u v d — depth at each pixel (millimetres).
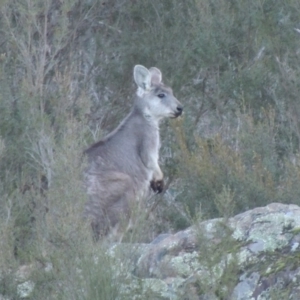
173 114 15789
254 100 18656
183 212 16156
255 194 14562
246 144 16109
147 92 15789
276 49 19172
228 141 17859
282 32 19203
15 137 15789
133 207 11672
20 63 18062
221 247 9641
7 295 10562
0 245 11039
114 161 14992
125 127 15555
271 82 18781
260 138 16062
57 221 11047
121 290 9859
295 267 9625
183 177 15508
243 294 9539
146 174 15438
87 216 13508
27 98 16016
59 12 19078
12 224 11875
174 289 9719
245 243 10062
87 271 9953
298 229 10094
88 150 14961
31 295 10359
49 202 11219
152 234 15797
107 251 10578
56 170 11594
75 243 10398
